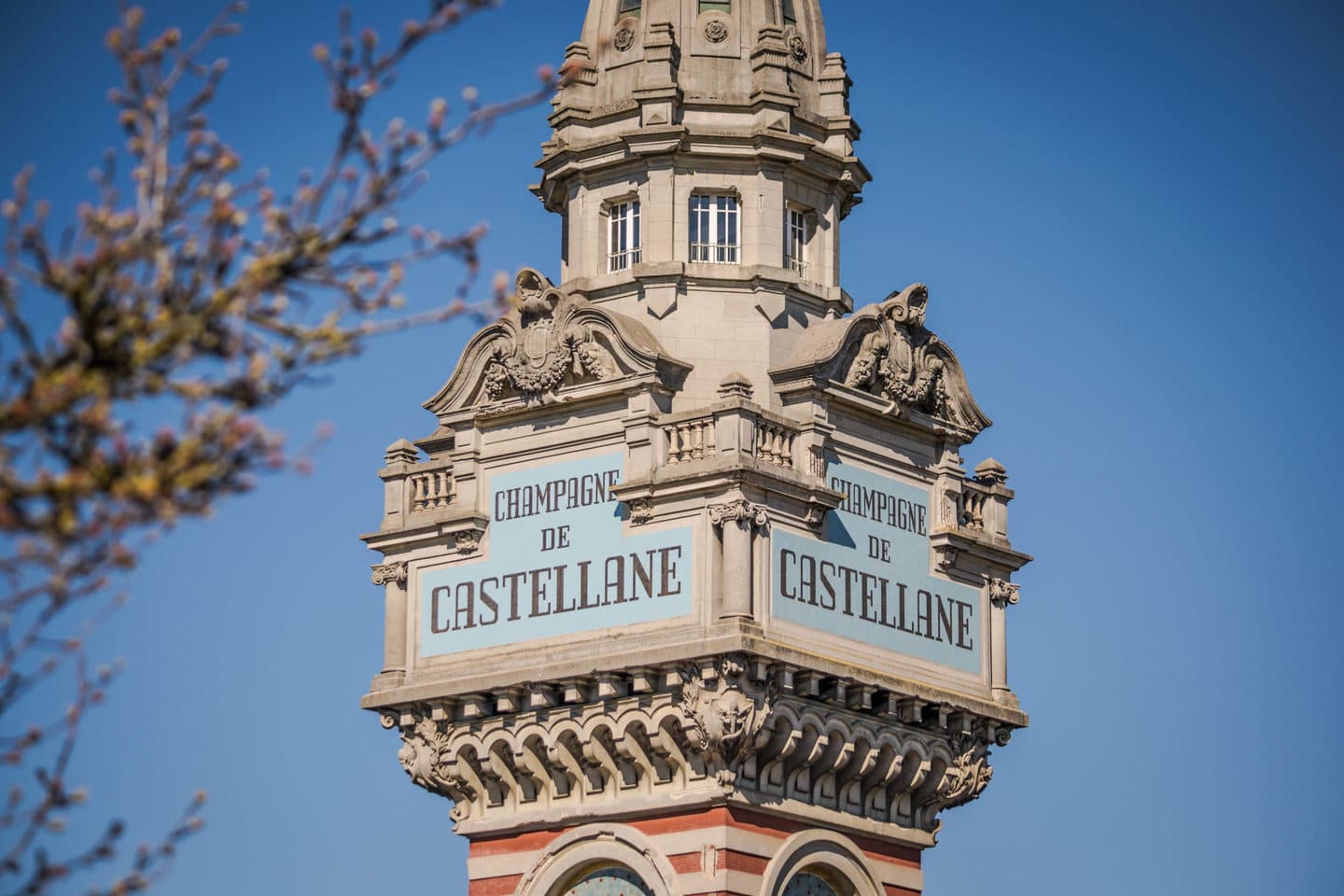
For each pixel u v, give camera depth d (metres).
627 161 65.81
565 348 63.78
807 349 64.19
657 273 64.44
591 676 61.25
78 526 25.70
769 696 60.00
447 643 64.75
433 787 64.94
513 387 64.94
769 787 61.38
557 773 62.97
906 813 65.31
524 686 62.50
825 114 67.88
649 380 62.28
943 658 65.31
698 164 65.75
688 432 61.69
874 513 64.38
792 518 61.66
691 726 59.81
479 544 64.81
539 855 63.00
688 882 60.25
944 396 66.94
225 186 26.83
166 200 26.66
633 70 66.94
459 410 65.69
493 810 64.44
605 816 62.09
